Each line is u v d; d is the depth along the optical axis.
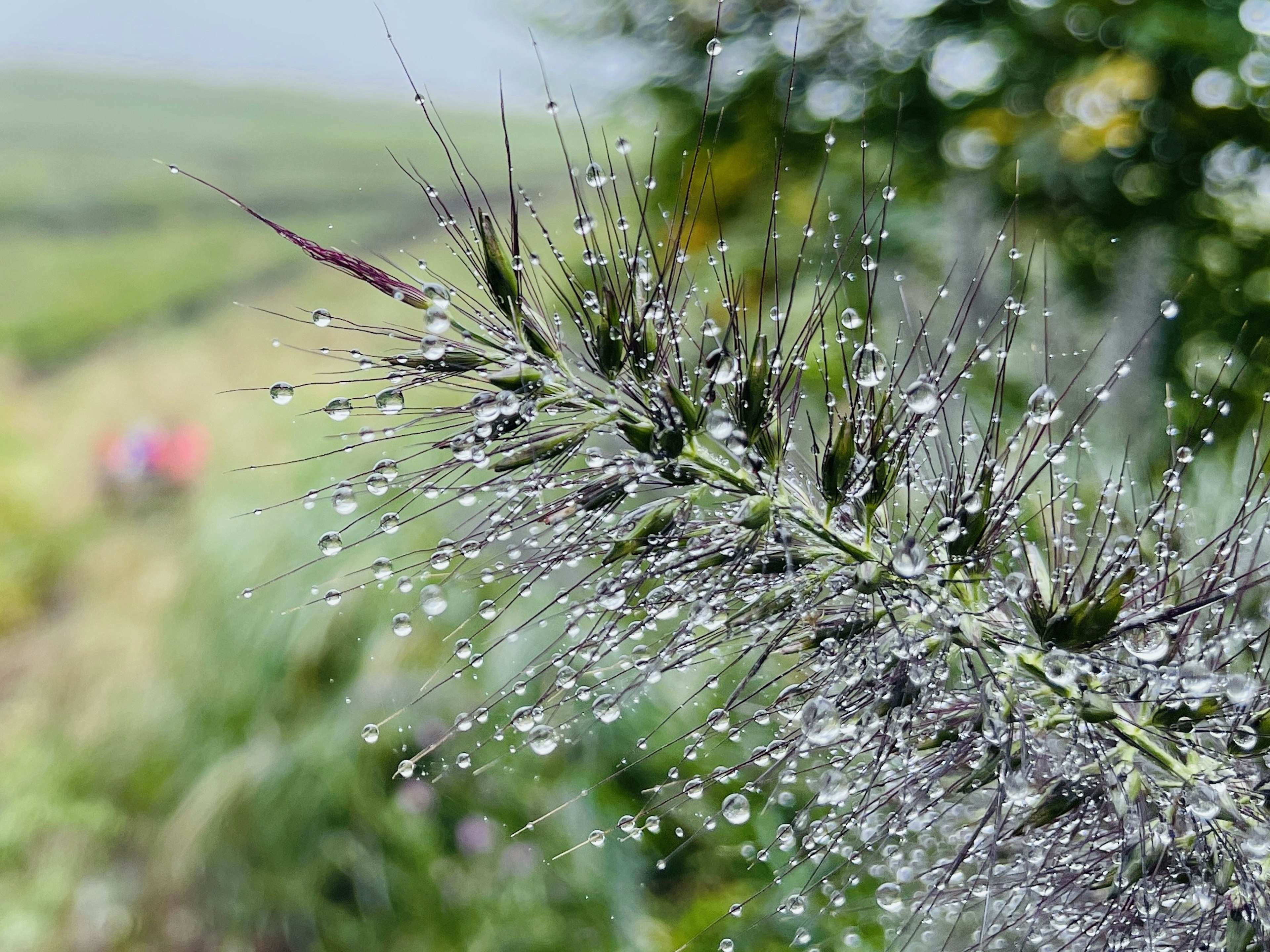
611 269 0.12
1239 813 0.12
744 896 0.19
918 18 0.36
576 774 0.26
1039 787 0.13
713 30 0.37
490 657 0.29
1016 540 0.13
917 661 0.12
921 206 0.32
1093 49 0.33
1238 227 0.31
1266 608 0.14
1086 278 0.30
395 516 0.12
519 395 0.12
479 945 0.24
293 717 0.32
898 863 0.14
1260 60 0.30
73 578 0.56
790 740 0.13
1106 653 0.13
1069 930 0.13
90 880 0.32
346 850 0.28
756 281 0.30
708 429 0.12
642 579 0.12
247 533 0.41
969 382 0.21
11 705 0.42
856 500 0.12
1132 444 0.20
